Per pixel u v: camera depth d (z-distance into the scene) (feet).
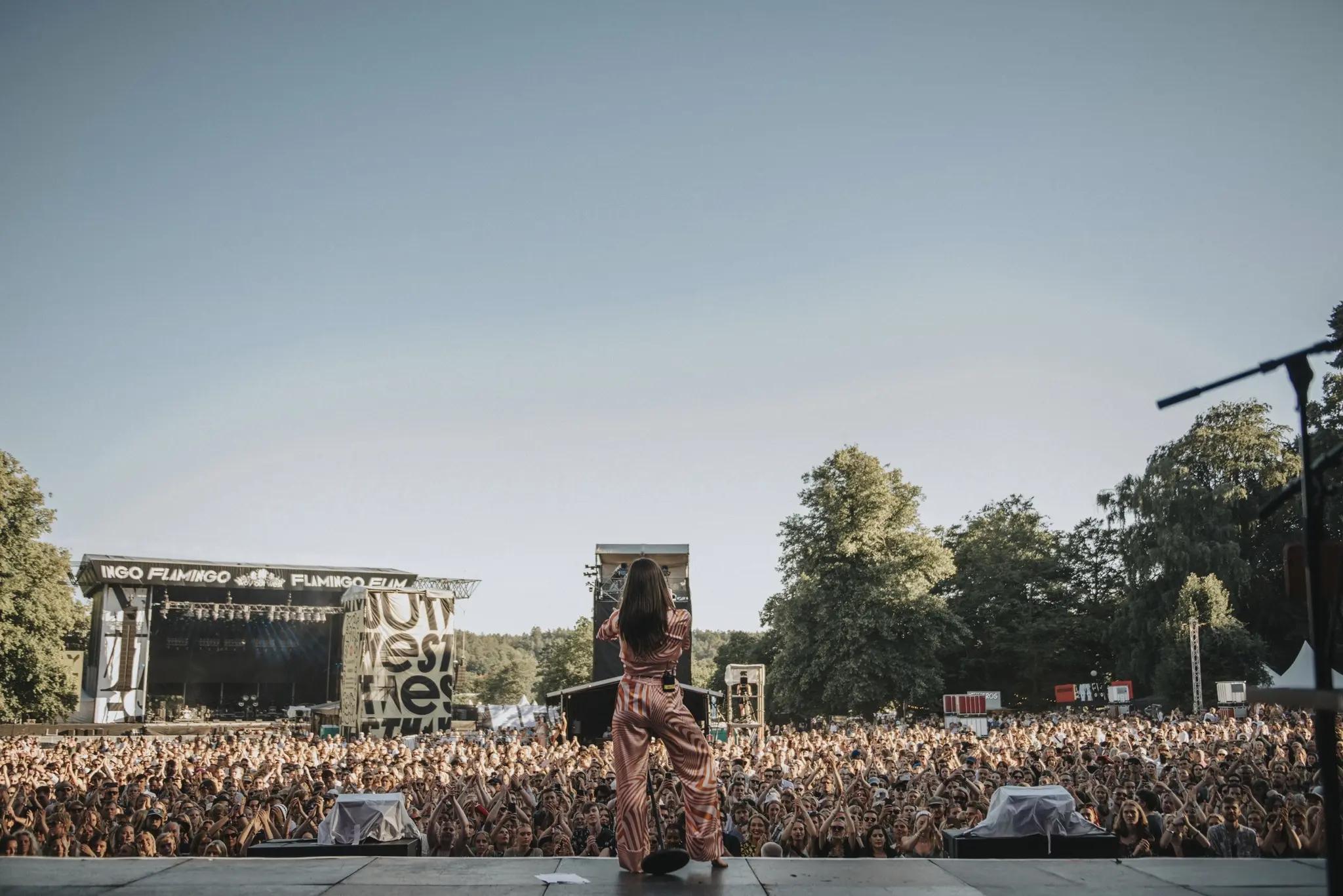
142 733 199.21
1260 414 181.78
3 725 163.63
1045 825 29.86
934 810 40.19
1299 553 12.64
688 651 137.59
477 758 67.31
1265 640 175.32
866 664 174.81
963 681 216.33
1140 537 181.68
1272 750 62.23
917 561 184.65
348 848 28.89
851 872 18.35
